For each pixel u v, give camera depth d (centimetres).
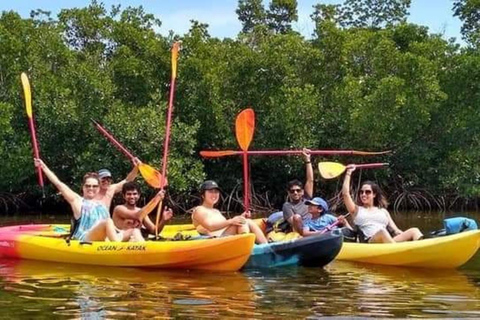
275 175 2117
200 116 2022
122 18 2152
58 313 564
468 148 2116
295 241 805
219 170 2122
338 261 865
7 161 1862
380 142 2039
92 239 852
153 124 1875
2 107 1783
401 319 546
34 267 820
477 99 2092
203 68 1988
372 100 1961
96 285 695
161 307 587
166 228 1030
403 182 2136
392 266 830
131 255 809
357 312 571
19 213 2038
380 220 892
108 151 1891
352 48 2088
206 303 604
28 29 2000
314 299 624
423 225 1468
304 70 2109
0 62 1928
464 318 550
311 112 1997
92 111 1916
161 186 940
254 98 2053
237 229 827
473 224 862
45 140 1933
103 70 2045
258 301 614
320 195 2116
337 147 2075
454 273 783
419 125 2020
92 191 880
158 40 2045
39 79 1934
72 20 2139
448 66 2130
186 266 798
